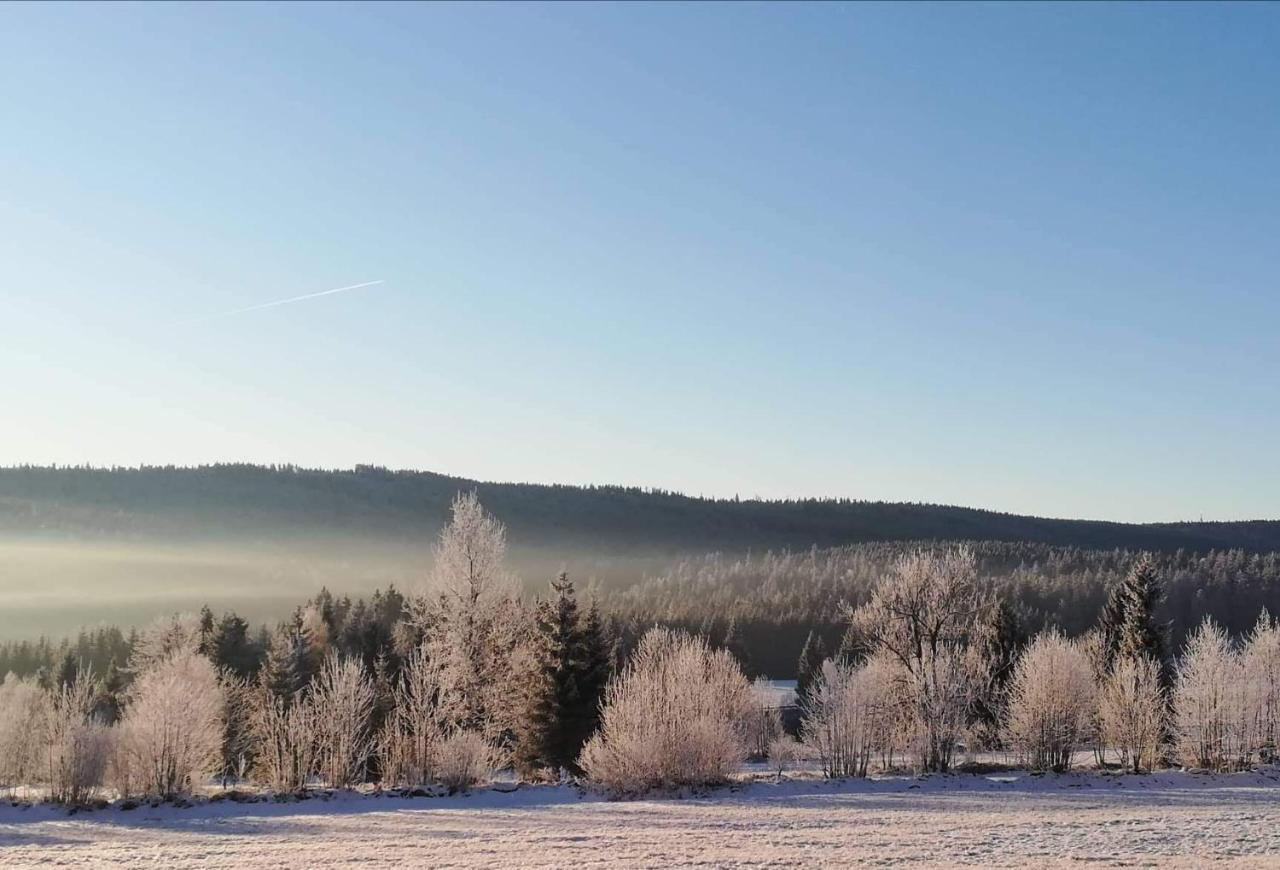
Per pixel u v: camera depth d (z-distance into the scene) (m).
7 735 48.56
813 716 51.31
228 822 37.72
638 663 54.62
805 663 106.31
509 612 54.47
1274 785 46.56
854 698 50.41
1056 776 48.78
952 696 52.16
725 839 31.36
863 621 58.12
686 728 44.91
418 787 44.88
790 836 31.83
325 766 47.84
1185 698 53.88
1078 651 59.88
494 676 52.78
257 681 73.31
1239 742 54.31
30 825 37.72
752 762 61.62
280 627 86.19
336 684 49.50
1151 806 39.50
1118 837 30.95
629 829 33.94
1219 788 45.50
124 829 36.44
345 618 94.69
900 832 32.56
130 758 42.97
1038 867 24.98
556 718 54.84
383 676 59.88
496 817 37.72
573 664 55.69
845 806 39.88
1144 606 67.81
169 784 42.84
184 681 47.09
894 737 51.94
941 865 25.61
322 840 32.84
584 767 47.72
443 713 49.00
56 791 42.31
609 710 46.97
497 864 27.00
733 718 57.78
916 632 55.22
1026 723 51.56
